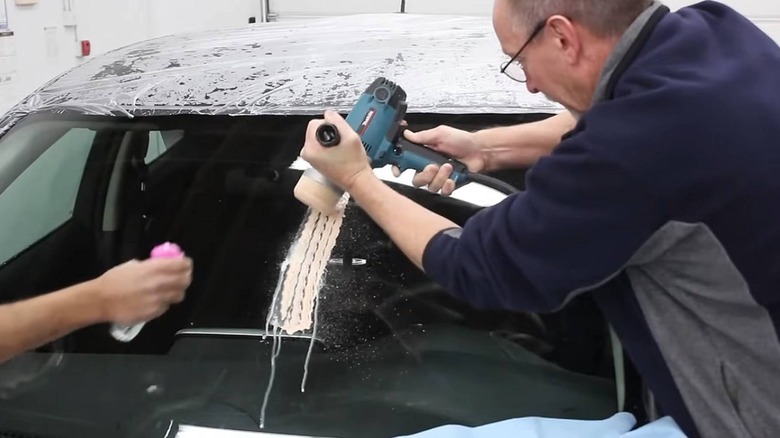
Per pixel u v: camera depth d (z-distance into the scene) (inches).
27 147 66.3
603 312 44.5
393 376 47.4
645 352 40.5
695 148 34.8
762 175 35.3
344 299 53.2
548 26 38.7
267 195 66.3
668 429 38.6
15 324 44.7
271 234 63.3
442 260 41.5
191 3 164.7
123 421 45.4
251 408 45.7
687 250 37.0
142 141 68.8
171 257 48.0
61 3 130.7
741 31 39.2
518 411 44.3
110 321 46.1
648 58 37.0
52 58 130.1
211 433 43.3
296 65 69.4
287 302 54.2
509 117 59.1
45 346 51.8
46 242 67.4
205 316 54.7
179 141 68.1
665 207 35.6
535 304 40.1
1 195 63.4
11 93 121.5
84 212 71.2
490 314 50.3
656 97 35.0
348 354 49.3
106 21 142.6
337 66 68.3
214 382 48.3
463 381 46.6
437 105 60.2
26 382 49.1
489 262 39.6
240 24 181.9
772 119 35.9
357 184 43.5
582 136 36.5
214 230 65.3
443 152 53.4
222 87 66.4
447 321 50.8
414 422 44.0
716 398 39.3
